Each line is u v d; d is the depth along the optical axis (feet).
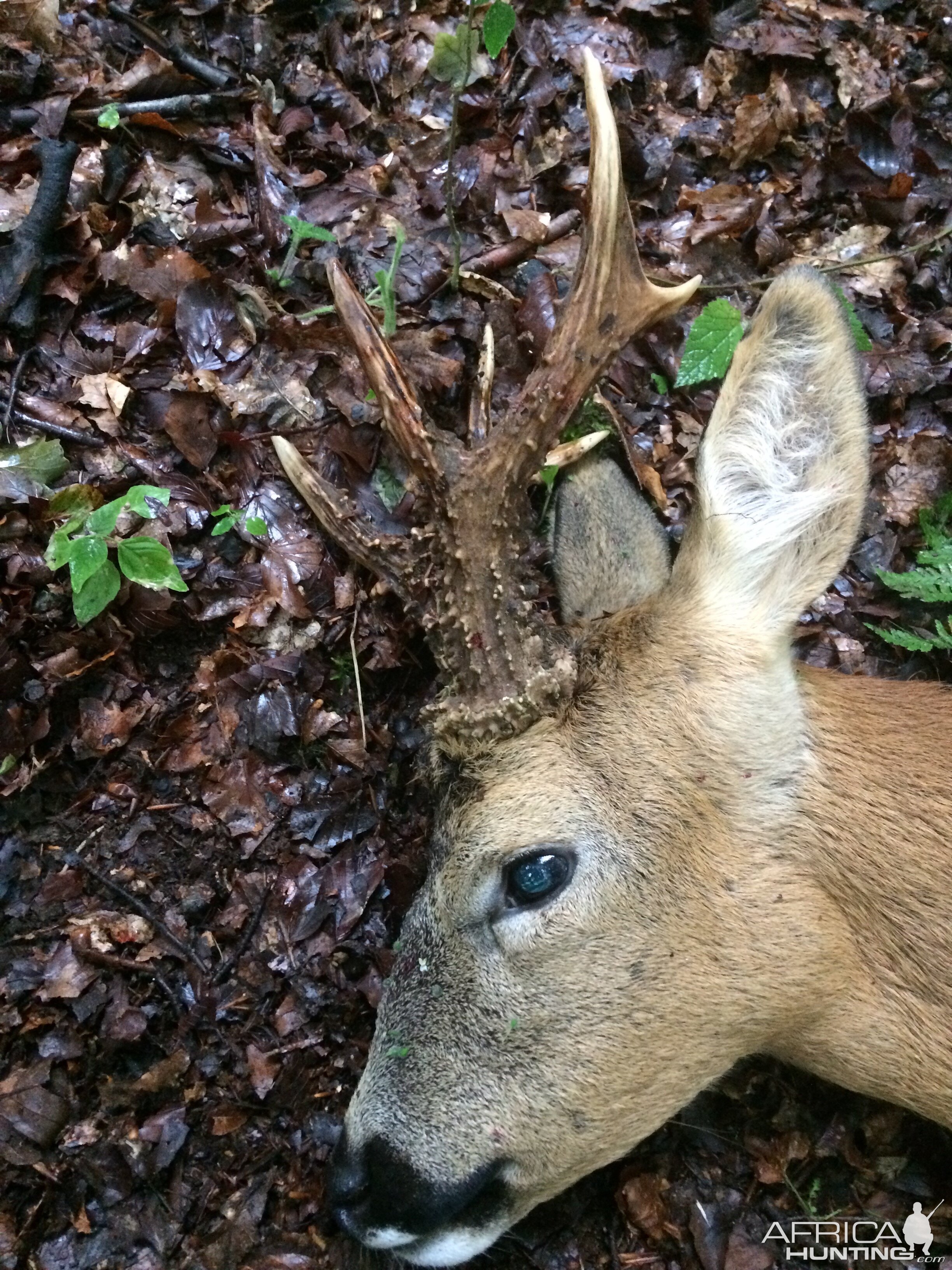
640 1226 1.63
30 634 1.79
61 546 1.66
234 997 1.71
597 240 1.27
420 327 2.14
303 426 2.01
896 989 1.40
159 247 2.14
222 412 2.00
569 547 1.67
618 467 1.75
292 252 2.13
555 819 1.30
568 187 2.36
